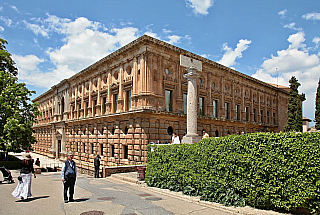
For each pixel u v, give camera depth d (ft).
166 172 53.42
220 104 134.31
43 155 219.41
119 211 36.35
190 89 66.69
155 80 100.27
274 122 192.54
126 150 105.29
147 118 95.50
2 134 117.80
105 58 120.37
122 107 109.29
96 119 126.00
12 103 120.16
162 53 103.55
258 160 37.76
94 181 68.23
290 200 34.37
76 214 34.09
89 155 132.36
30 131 124.47
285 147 35.35
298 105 151.84
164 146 55.77
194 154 47.78
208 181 43.91
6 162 116.06
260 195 37.42
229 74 143.02
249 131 157.38
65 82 169.17
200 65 70.64
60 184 62.18
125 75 109.50
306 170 33.40
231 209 37.50
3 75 121.80
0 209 35.88
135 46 102.12
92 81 136.67
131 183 63.46
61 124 171.73
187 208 39.19
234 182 40.55
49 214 33.68
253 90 167.12
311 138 33.53
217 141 44.11
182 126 108.17
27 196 42.32
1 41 131.85
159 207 39.32
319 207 32.60
